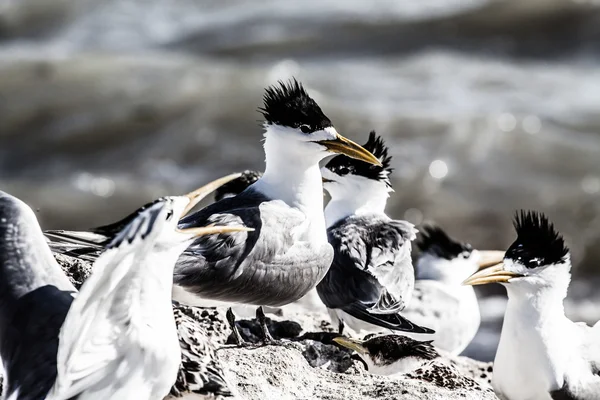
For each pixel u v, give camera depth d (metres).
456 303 10.89
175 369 5.88
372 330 9.72
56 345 5.73
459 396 7.97
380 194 10.38
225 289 8.12
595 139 24.47
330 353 8.54
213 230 6.03
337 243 9.84
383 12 33.25
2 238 6.02
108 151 24.83
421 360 8.55
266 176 8.70
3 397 5.84
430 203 21.56
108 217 21.56
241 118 25.78
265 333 8.59
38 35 35.66
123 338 5.67
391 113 25.09
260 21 34.25
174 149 24.62
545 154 23.61
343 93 27.58
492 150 23.69
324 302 9.80
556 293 7.41
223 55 32.72
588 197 21.86
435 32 31.97
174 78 27.73
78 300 5.25
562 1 31.36
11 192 22.08
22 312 5.82
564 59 30.45
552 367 7.31
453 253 11.54
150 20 35.28
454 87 28.20
